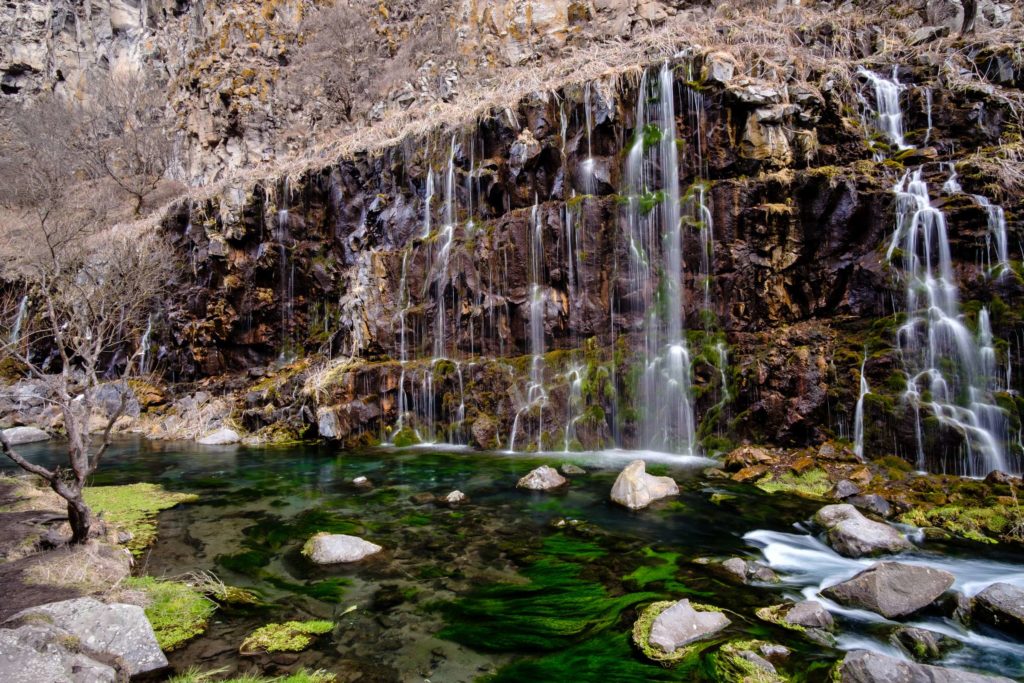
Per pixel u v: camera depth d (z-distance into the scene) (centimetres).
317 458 1223
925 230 977
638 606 507
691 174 1239
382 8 2897
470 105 1770
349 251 1784
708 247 1176
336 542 647
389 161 1755
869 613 483
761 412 1041
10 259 2127
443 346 1445
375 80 2642
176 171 2959
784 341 1065
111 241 2017
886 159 1113
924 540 645
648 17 2123
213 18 3231
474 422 1291
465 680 401
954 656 422
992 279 909
